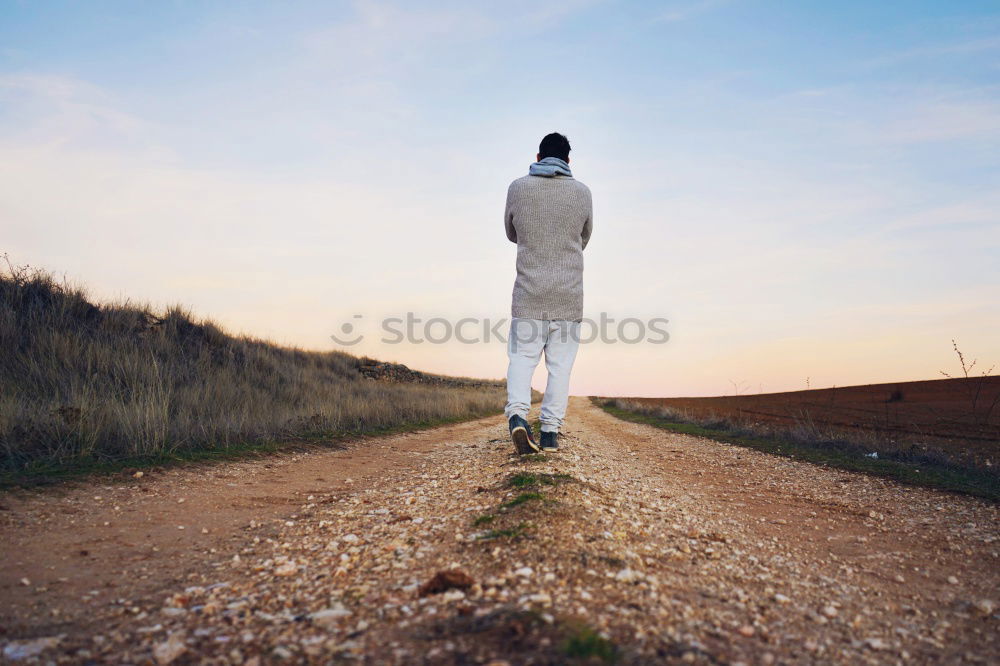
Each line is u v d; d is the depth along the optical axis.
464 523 3.49
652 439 12.23
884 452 8.34
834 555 3.58
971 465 7.00
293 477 6.27
